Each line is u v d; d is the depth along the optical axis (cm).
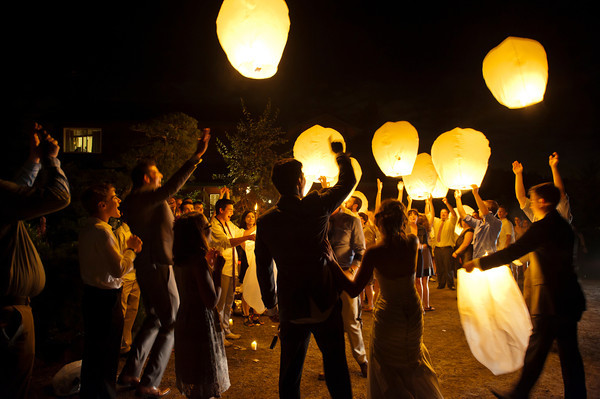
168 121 1495
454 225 1049
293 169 286
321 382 422
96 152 2364
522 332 414
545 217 336
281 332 286
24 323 260
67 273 505
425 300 787
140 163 370
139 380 373
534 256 340
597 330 609
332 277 290
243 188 1366
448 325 669
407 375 312
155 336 384
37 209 262
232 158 1427
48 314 489
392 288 316
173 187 346
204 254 326
